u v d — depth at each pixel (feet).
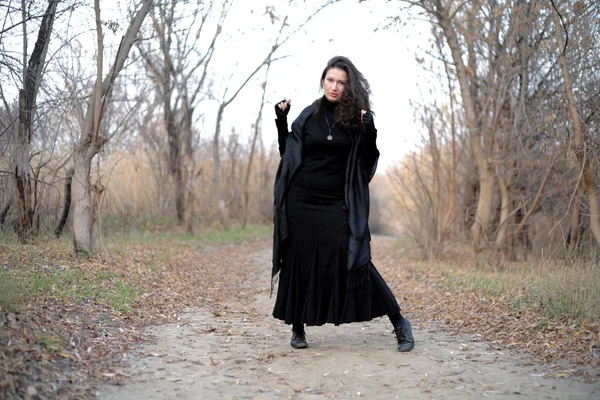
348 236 13.32
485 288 22.11
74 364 11.59
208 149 64.69
